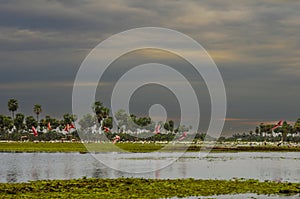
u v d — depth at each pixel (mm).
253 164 98375
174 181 60156
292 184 57594
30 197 46000
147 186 54906
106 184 56188
